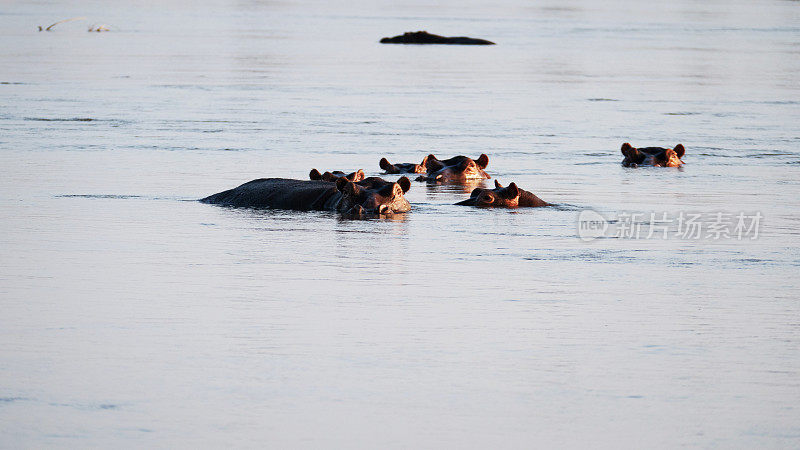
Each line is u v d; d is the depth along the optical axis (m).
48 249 48.88
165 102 129.50
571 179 75.50
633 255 49.28
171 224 56.00
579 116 121.12
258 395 29.92
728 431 27.78
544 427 27.95
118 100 130.50
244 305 39.03
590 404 29.50
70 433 27.30
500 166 82.44
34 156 82.69
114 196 64.94
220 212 60.41
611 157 88.19
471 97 143.25
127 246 49.81
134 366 32.06
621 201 65.56
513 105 133.12
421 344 34.56
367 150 90.31
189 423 27.95
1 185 68.44
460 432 27.58
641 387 30.81
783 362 33.09
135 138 95.44
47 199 63.38
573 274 45.00
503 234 54.31
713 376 31.80
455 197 67.75
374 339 35.00
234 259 47.16
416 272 44.94
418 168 77.75
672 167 82.12
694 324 37.22
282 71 182.75
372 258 47.72
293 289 41.59
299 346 34.19
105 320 36.78
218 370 31.83
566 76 182.62
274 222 57.34
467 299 40.34
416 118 116.88
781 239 53.62
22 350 33.41
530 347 34.38
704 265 47.22
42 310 38.00
